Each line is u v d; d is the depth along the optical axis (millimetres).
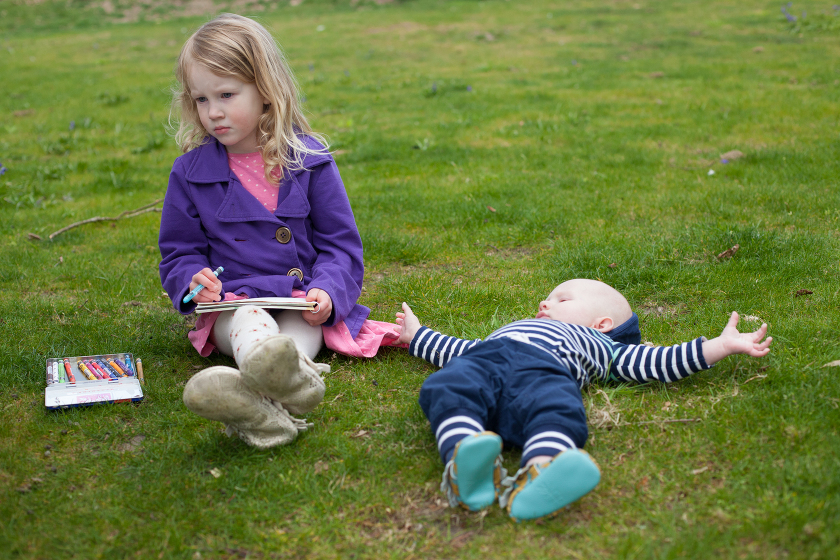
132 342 3125
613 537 1813
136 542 1874
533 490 1840
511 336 2418
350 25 18156
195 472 2150
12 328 3273
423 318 3324
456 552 1811
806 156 5750
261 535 1887
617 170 5805
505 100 9266
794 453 2070
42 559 1819
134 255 4480
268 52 2791
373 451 2242
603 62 11891
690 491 1968
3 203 5766
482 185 5531
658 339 2973
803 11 14969
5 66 14617
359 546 1845
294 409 2277
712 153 6148
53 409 2529
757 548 1736
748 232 3963
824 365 2549
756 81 9461
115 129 8781
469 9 19359
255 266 2848
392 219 4891
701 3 17422
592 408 2367
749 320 3006
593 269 3789
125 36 19016
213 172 2861
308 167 2912
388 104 9523
